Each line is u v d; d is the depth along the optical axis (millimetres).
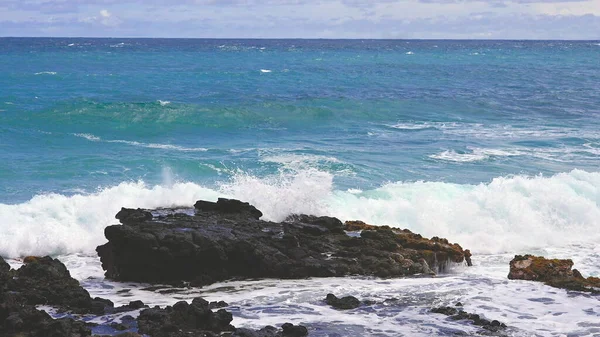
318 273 15141
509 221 20203
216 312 11469
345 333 11336
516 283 14695
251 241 15180
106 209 18984
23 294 12422
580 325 12000
